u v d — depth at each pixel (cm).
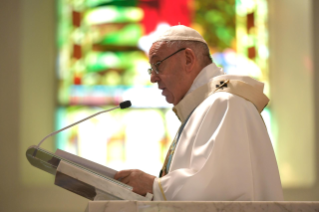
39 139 1861
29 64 1900
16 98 1866
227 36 1994
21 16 1902
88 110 1916
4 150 1825
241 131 773
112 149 1891
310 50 1944
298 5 1970
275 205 579
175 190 721
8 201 1788
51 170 747
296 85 1955
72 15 1966
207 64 939
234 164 739
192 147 801
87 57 1953
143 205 562
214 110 802
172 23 1983
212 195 713
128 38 1970
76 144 1884
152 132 1911
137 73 1955
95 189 692
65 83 1925
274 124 1952
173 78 920
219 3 2011
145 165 1878
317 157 1888
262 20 2014
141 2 1984
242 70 1975
